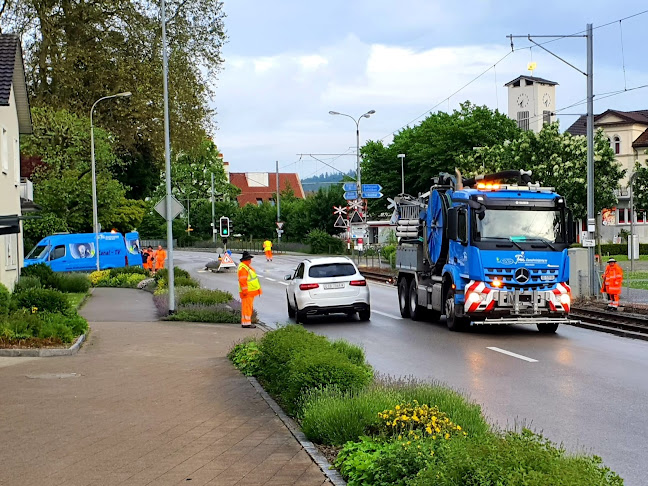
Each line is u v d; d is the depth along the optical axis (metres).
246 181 145.88
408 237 22.69
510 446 4.87
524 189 18.69
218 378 11.73
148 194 64.25
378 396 8.15
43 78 44.38
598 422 9.04
